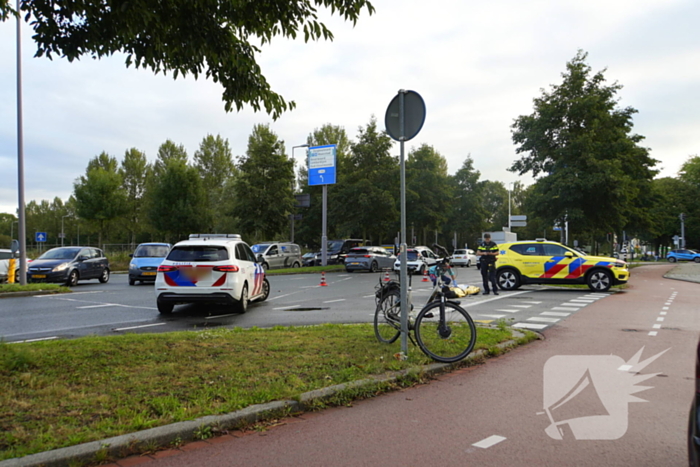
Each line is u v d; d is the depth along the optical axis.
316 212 56.06
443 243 82.94
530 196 33.28
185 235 51.88
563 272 17.67
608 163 29.88
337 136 66.81
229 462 3.53
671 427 4.25
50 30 5.74
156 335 7.50
